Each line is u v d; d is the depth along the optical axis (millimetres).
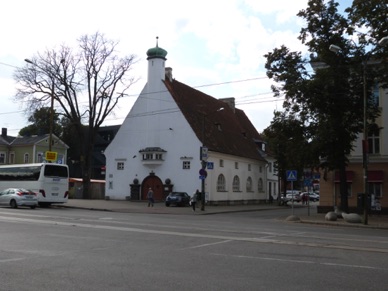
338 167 28219
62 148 72688
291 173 27078
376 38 24531
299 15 28438
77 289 7078
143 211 32031
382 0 22422
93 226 17344
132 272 8414
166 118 45438
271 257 10328
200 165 43250
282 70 28641
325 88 26516
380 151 32344
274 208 46344
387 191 31969
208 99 56344
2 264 9094
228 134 53031
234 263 9492
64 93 46500
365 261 9914
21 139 71500
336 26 27453
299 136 29328
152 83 46625
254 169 56438
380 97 32719
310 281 7781
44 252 10703
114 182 47469
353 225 23125
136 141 46781
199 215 30328
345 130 27750
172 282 7602
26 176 34844
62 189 34906
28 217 21531
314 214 32719
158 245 12195
